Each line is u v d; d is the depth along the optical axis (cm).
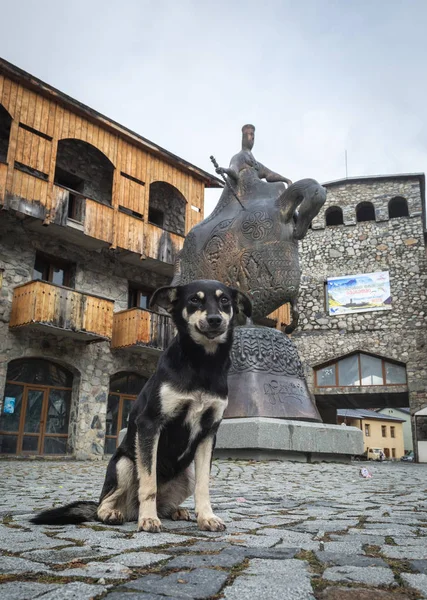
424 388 2161
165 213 2139
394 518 326
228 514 340
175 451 283
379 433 5153
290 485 571
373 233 2420
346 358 2350
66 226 1603
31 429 1566
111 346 1761
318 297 2438
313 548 224
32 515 321
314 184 1018
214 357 282
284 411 959
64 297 1525
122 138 1842
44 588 155
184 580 167
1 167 1488
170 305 295
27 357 1569
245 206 1117
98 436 1667
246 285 1056
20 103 1570
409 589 162
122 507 294
